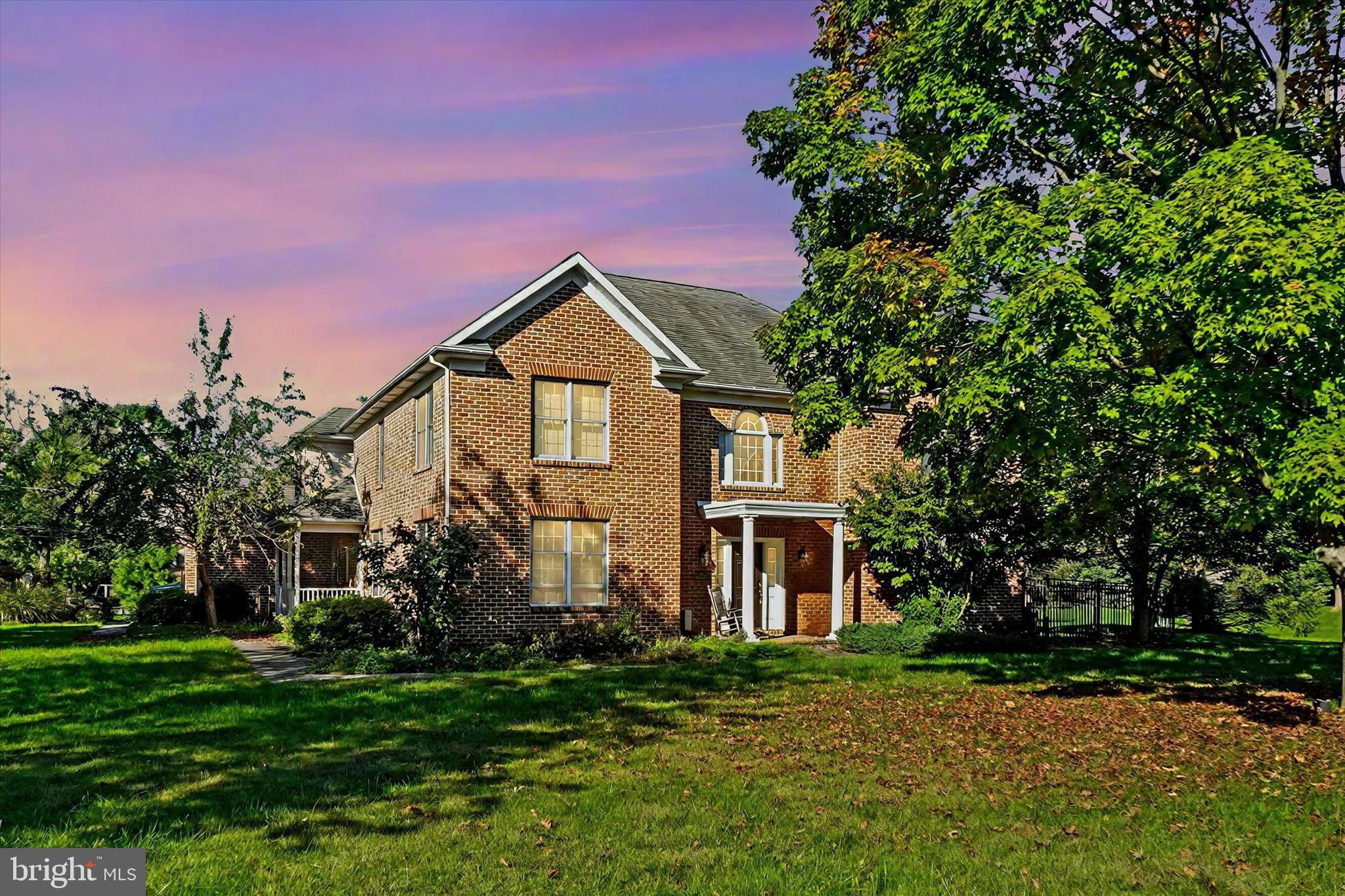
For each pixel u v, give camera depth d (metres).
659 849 7.36
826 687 16.05
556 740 11.47
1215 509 22.44
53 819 8.00
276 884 6.50
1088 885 6.71
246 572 34.81
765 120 16.09
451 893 6.40
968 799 8.91
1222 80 13.76
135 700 14.13
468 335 21.00
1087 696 15.08
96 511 27.25
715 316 30.16
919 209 15.54
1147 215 11.18
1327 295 9.58
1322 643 25.75
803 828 7.97
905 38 14.56
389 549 20.70
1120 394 12.55
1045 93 13.98
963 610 24.39
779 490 26.19
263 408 29.17
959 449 17.73
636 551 22.70
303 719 12.72
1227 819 8.29
